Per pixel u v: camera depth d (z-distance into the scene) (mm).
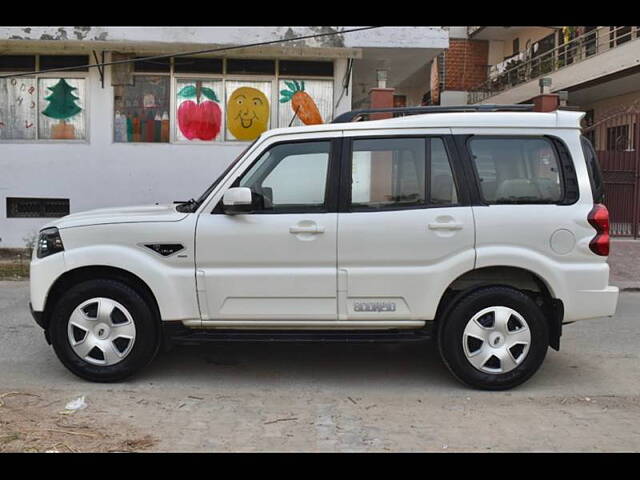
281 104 12195
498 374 4758
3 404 4426
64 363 4863
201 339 4746
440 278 4652
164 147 12039
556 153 4750
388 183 4742
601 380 5160
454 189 4711
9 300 8320
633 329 6973
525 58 20938
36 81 12055
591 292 4688
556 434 4031
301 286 4676
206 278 4684
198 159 12102
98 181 12078
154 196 12141
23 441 3789
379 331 4832
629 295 9281
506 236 4645
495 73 21844
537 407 4512
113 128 12055
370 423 4180
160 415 4273
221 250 4676
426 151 4742
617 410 4480
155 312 4828
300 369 5352
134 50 11695
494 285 4750
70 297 4785
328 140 4777
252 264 4688
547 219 4652
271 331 4824
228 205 4535
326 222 4656
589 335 6691
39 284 4805
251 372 5258
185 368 5332
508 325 4730
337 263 4668
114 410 4348
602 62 15180
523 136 4750
